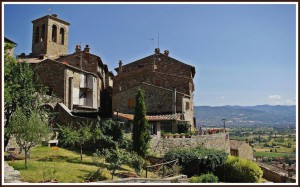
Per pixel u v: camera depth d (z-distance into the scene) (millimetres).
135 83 45750
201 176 23172
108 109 53031
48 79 38438
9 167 16516
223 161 28500
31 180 15617
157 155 28266
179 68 47406
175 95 40469
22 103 24156
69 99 38781
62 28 56469
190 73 46875
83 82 42812
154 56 49062
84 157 24734
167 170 23312
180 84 43906
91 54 46719
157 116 37062
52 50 53750
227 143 44656
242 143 50625
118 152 20156
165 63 48281
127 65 50281
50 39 53531
